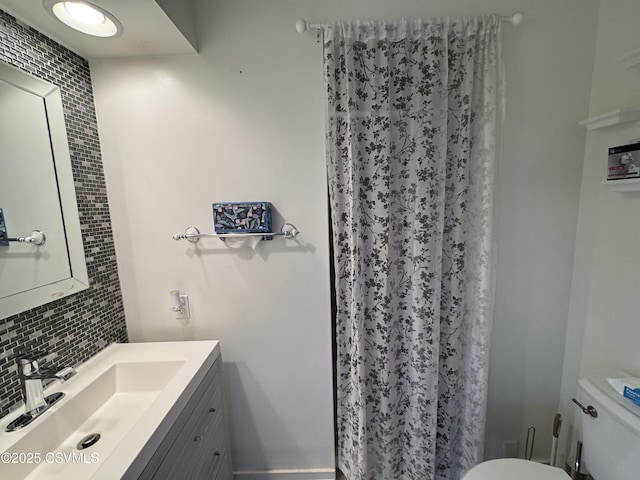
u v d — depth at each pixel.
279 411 1.45
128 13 0.92
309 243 1.32
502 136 1.18
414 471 1.36
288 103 1.24
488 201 1.20
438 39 1.12
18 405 0.89
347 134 1.19
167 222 1.31
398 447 1.39
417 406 1.31
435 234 1.23
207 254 1.33
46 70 1.01
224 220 1.27
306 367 1.41
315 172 1.28
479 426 1.31
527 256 1.34
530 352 1.41
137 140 1.26
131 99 1.23
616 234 1.15
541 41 1.19
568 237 1.33
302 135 1.26
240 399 1.44
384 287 1.26
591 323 1.27
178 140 1.26
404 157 1.22
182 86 1.23
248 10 1.19
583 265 1.29
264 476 1.46
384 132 1.18
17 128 0.91
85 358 1.14
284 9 1.18
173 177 1.28
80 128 1.15
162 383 1.14
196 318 1.38
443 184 1.19
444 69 1.13
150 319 1.37
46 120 1.01
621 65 1.09
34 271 0.95
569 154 1.27
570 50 1.20
